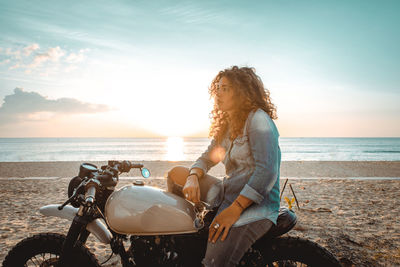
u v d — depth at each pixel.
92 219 2.10
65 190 8.46
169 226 1.90
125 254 2.09
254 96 1.98
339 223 5.08
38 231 4.73
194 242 1.96
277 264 2.04
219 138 2.23
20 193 8.03
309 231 4.64
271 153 1.79
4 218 5.50
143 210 1.90
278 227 1.93
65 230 4.78
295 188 8.69
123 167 2.21
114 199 1.99
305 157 38.56
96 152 57.75
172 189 2.29
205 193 2.16
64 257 2.07
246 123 1.94
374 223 5.09
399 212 5.86
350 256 3.66
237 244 1.76
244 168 1.92
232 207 1.78
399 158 35.00
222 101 2.03
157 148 83.62
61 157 38.53
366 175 12.37
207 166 2.25
